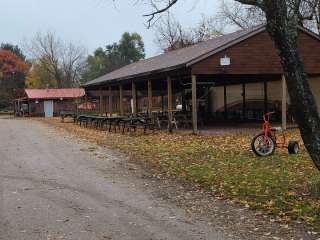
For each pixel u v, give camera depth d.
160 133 22.75
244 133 21.00
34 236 6.45
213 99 35.12
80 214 7.62
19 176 11.33
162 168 12.20
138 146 17.50
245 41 22.06
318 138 7.68
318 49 23.09
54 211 7.82
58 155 15.42
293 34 7.63
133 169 12.20
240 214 7.48
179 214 7.57
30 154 15.82
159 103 51.81
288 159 12.75
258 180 9.88
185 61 21.64
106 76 38.75
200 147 16.41
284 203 7.90
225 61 21.72
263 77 26.17
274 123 26.38
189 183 10.15
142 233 6.56
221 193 8.96
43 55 86.19
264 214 7.41
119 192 9.34
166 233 6.55
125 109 55.09
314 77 25.88
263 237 6.30
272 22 7.62
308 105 7.68
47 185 10.12
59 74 86.62
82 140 21.00
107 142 19.55
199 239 6.27
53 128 31.53
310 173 10.48
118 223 7.08
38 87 86.06
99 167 12.64
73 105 61.31
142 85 35.62
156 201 8.52
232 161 12.76
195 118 21.47
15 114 65.94
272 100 29.08
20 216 7.50
